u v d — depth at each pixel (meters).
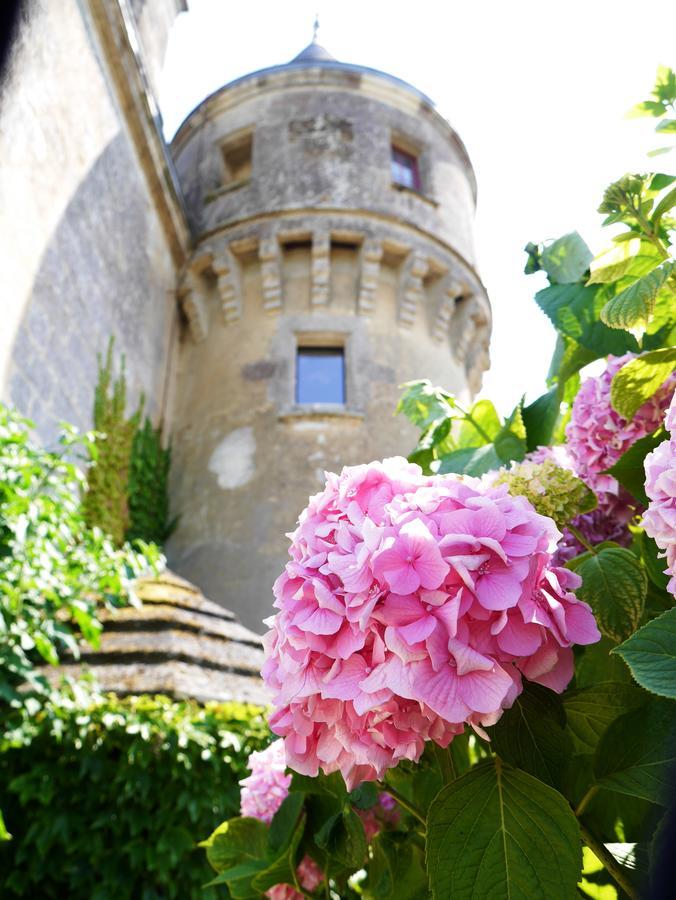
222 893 4.07
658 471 0.77
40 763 4.01
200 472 11.18
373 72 13.78
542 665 0.71
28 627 3.72
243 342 12.03
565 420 1.48
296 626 0.75
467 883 0.68
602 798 0.93
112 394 9.34
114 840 4.08
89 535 4.15
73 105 8.09
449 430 1.46
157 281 11.64
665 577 0.99
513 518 0.77
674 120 1.05
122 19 9.09
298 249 12.56
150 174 11.09
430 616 0.69
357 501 0.86
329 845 1.01
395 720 0.70
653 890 0.58
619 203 1.00
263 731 4.35
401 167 14.00
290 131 13.12
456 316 13.30
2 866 3.98
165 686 4.62
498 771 0.73
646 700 0.83
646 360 0.96
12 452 3.66
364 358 11.62
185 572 10.34
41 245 7.12
